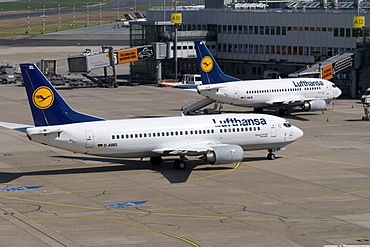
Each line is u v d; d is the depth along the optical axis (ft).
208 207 651.66
